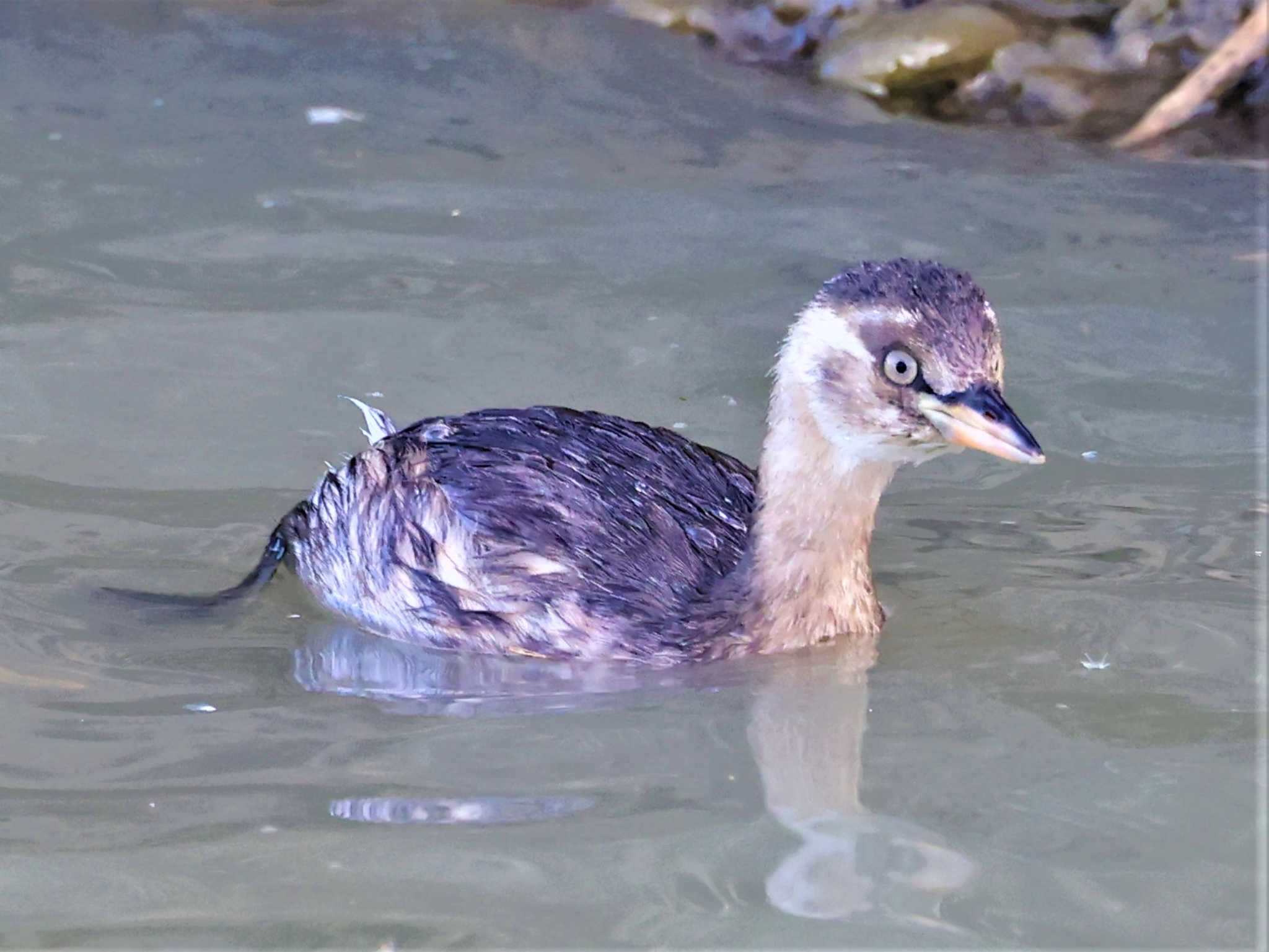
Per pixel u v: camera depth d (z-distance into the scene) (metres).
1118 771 10.46
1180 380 15.98
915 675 11.84
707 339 16.44
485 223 18.69
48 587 12.78
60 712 11.24
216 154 20.11
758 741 10.96
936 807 10.15
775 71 22.92
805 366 11.83
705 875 9.48
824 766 10.60
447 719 11.32
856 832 9.88
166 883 9.38
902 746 10.86
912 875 9.47
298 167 19.86
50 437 14.68
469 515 12.51
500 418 13.33
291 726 11.16
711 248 18.20
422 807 10.16
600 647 12.18
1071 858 9.60
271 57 22.78
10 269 17.33
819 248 18.22
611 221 18.81
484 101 21.83
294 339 16.27
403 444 13.15
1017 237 18.61
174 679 11.80
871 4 23.31
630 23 24.03
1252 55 21.06
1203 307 17.19
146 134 20.53
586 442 13.07
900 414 11.44
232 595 12.96
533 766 10.66
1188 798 10.15
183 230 18.33
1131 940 8.88
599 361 16.00
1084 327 16.81
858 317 11.54
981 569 13.29
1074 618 12.48
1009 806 10.12
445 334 16.42
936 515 14.16
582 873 9.50
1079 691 11.48
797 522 12.08
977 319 11.36
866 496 12.10
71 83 21.77
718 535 12.72
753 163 20.41
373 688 11.80
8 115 20.77
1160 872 9.45
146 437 14.77
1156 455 14.89
